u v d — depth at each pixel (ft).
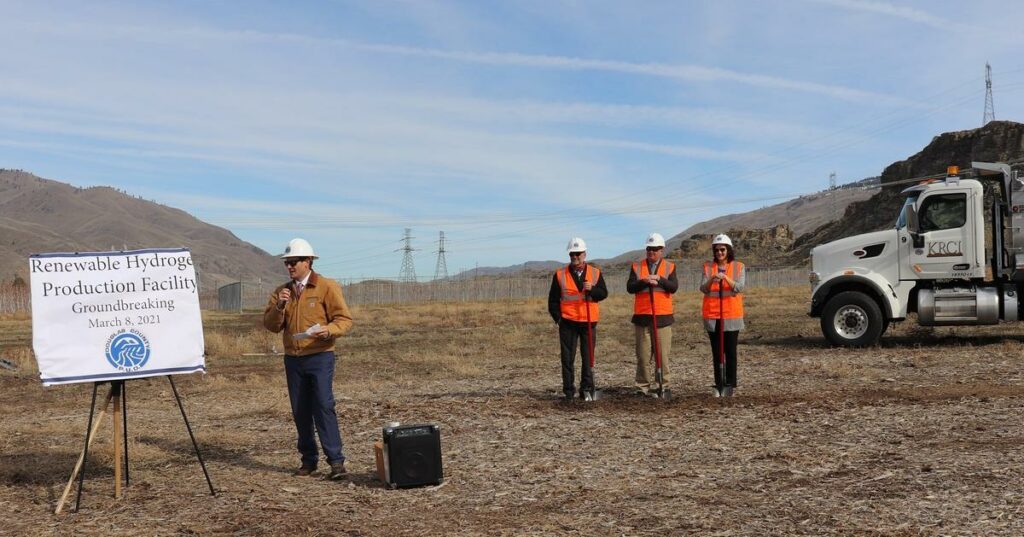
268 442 30.89
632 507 20.54
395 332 89.10
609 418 32.89
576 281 37.19
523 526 19.26
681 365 49.90
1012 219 53.83
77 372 22.27
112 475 25.86
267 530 19.47
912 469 23.02
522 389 42.60
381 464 23.86
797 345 59.67
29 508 22.16
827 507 19.80
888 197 479.00
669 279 37.24
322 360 24.90
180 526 20.04
